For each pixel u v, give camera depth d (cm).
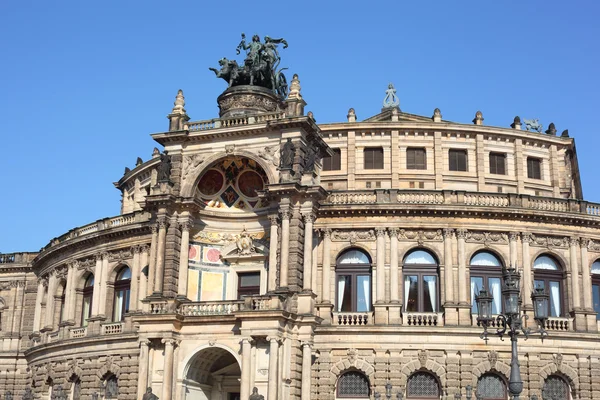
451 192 6606
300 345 5947
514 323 3825
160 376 6009
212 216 6612
